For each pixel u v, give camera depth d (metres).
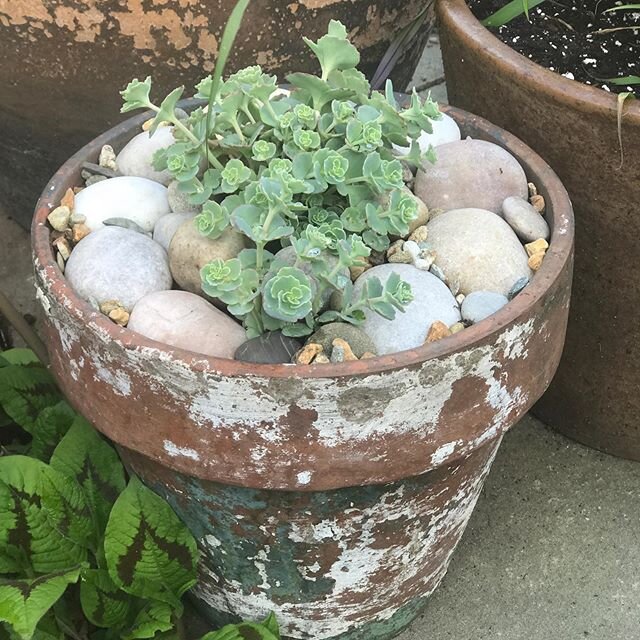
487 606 1.42
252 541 1.13
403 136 1.09
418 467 0.99
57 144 1.65
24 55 1.48
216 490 1.06
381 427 0.94
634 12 1.49
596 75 1.38
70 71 1.49
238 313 0.98
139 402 0.97
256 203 1.00
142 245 1.09
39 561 1.14
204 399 0.92
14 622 1.01
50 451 1.36
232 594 1.25
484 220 1.11
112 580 1.13
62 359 1.05
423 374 0.91
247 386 0.90
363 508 1.07
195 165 1.05
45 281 1.00
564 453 1.63
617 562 1.48
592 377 1.51
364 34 1.52
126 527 1.12
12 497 1.13
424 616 1.41
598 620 1.41
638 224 1.26
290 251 1.05
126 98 1.04
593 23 1.47
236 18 0.89
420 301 1.03
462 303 1.05
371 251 1.12
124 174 1.22
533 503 1.55
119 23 1.40
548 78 1.21
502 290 1.08
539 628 1.40
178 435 0.97
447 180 1.18
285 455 0.95
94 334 0.95
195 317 1.00
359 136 1.04
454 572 1.46
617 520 1.53
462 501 1.20
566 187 1.29
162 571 1.16
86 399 1.04
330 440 0.94
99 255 1.06
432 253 1.10
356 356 0.99
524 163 1.19
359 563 1.17
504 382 0.99
